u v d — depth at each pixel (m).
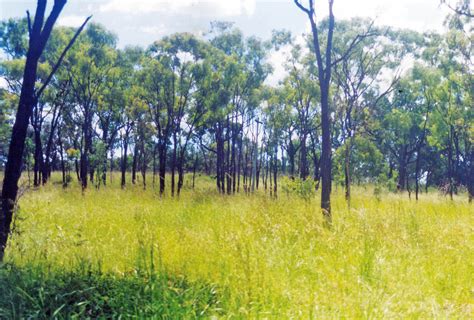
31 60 6.96
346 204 15.02
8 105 34.72
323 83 12.80
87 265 6.28
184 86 29.64
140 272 5.90
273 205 10.88
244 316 4.60
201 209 13.02
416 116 42.44
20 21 32.25
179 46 28.89
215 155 56.66
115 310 4.96
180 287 5.54
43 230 8.92
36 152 33.16
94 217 10.98
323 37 31.42
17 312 4.73
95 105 37.66
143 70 30.00
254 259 6.07
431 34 31.62
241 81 34.66
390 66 32.09
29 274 5.65
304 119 39.88
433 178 61.59
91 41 32.81
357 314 4.55
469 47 27.81
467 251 7.20
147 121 37.00
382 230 8.02
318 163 42.03
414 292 5.40
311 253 6.95
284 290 5.18
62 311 4.88
